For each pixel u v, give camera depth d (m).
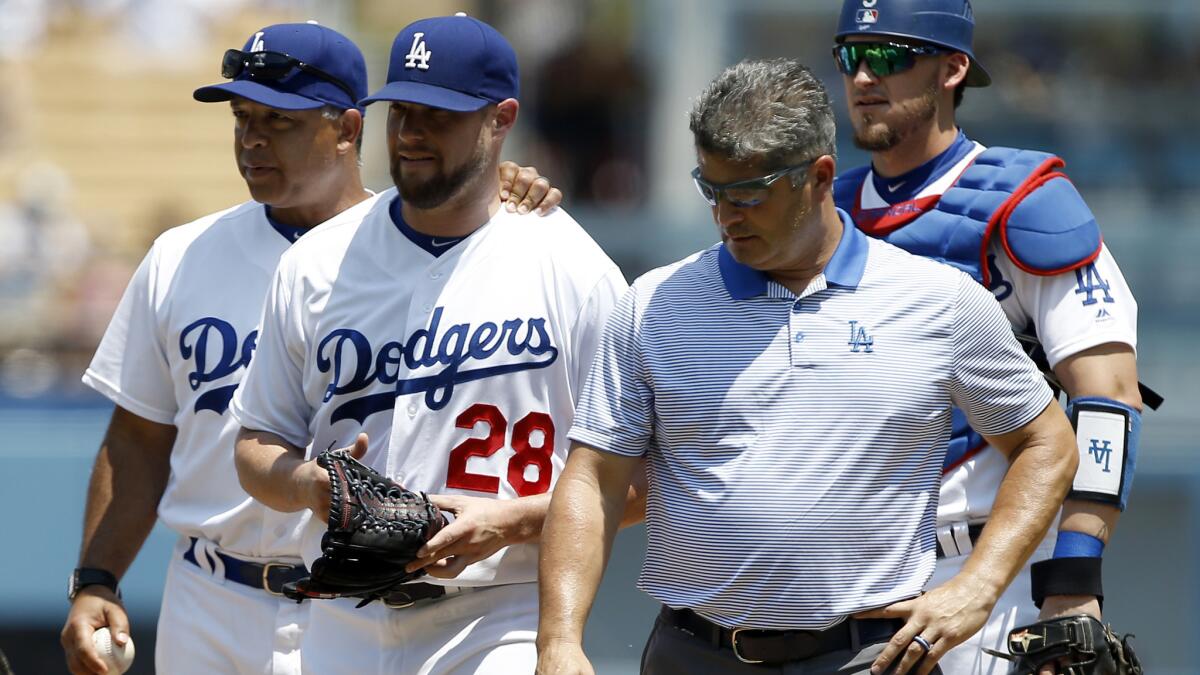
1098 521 14.24
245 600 16.53
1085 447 14.32
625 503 13.37
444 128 14.35
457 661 14.53
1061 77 36.94
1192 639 31.31
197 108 44.38
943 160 15.50
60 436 32.06
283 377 15.07
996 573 12.50
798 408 12.49
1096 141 36.66
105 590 17.33
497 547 13.91
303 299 15.02
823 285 12.75
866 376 12.51
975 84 16.02
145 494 17.67
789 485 12.41
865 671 12.44
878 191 15.77
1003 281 15.10
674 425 12.79
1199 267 35.50
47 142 43.59
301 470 14.16
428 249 14.94
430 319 14.68
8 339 34.38
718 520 12.54
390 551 13.27
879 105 15.37
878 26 15.23
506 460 14.55
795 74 12.54
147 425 17.70
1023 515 12.72
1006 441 13.04
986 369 12.77
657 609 30.89
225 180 44.25
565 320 14.75
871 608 12.45
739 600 12.55
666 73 37.75
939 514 14.91
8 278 36.47
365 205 15.58
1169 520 31.84
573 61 38.00
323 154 16.84
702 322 12.86
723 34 37.50
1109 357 14.65
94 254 38.75
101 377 17.48
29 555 31.06
